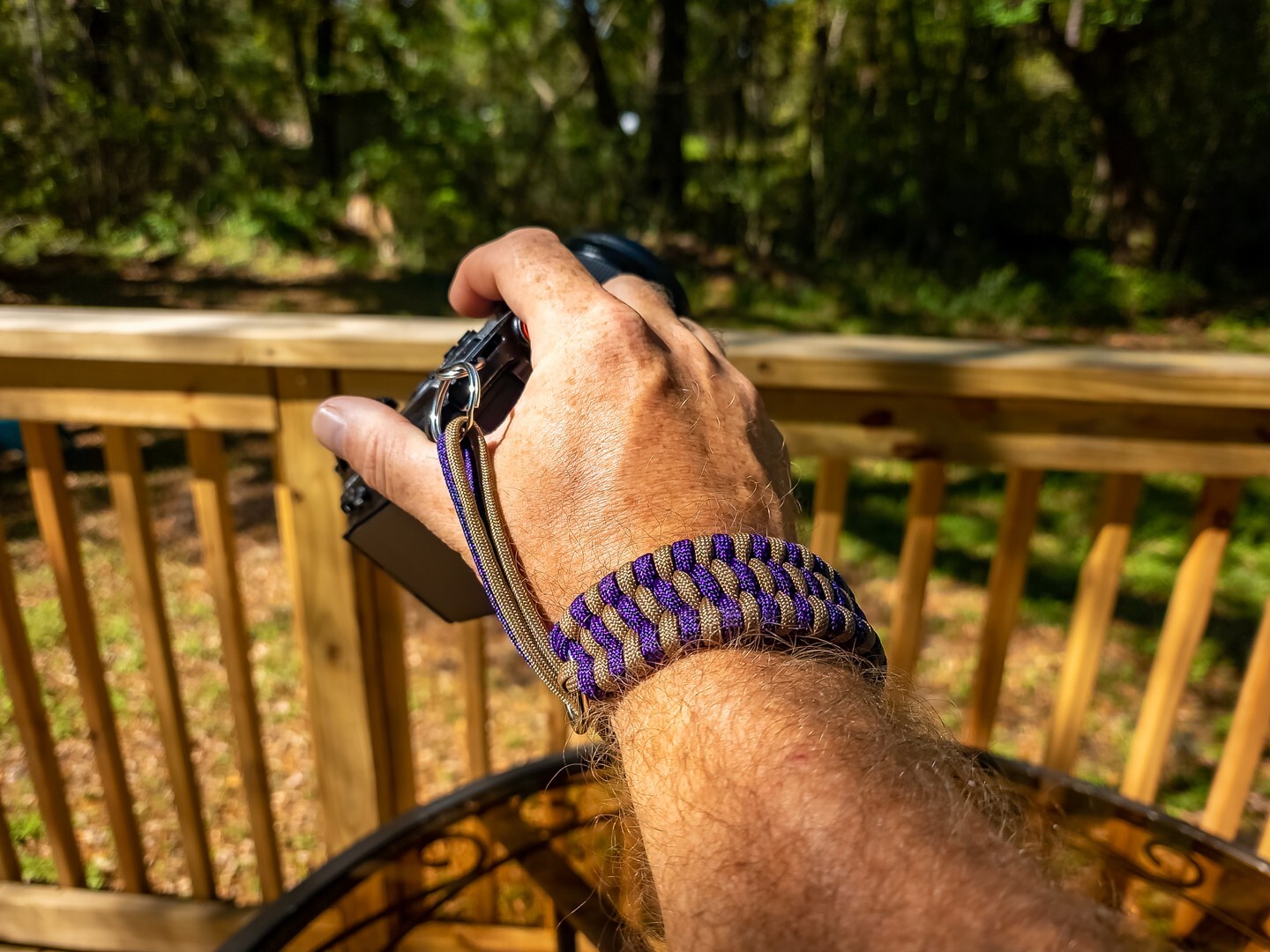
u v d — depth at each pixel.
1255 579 3.63
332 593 1.38
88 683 1.54
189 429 1.34
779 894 0.42
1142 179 10.52
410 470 0.66
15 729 2.54
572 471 0.61
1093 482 4.47
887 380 1.22
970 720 1.53
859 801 0.44
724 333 1.28
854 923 0.40
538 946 1.56
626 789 0.52
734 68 11.98
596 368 0.63
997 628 1.45
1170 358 1.25
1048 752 1.54
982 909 0.39
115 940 1.67
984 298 8.98
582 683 0.52
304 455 1.30
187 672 2.87
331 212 10.34
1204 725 2.75
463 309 0.76
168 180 10.16
